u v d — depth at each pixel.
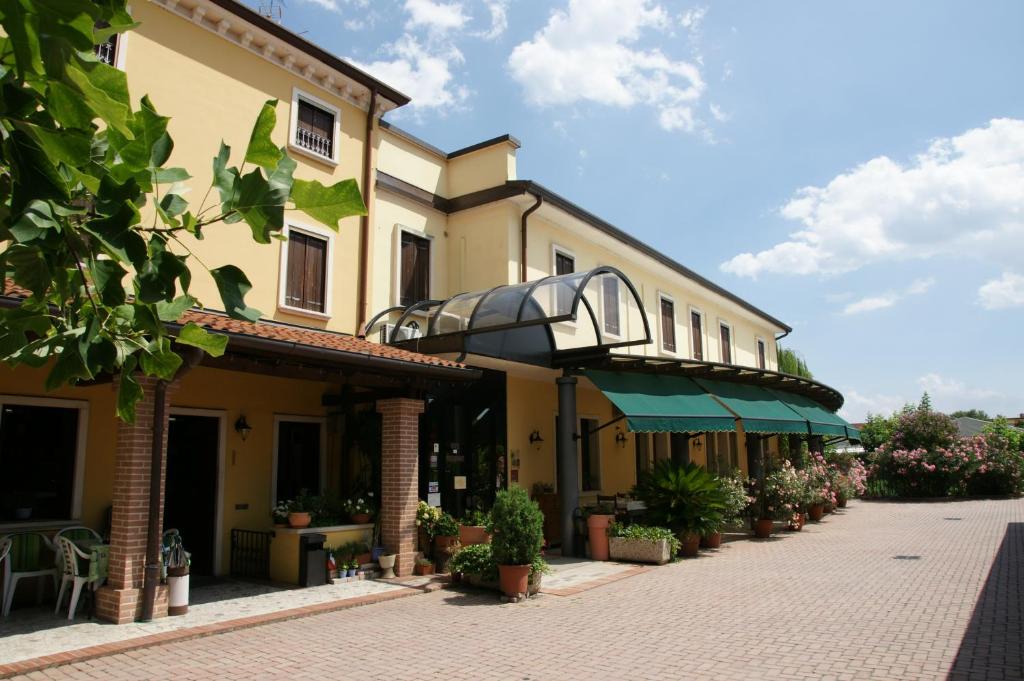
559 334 17.05
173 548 9.12
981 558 13.59
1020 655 7.18
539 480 15.96
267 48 13.08
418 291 15.96
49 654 7.12
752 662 7.07
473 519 12.65
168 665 6.98
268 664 7.05
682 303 25.08
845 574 12.13
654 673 6.74
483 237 16.52
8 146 2.21
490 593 10.62
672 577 11.96
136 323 2.80
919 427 32.88
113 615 8.34
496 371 15.20
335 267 13.91
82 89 2.10
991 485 31.36
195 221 2.74
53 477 9.98
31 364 3.11
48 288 2.87
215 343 3.12
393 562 11.59
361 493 12.95
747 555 14.58
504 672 6.80
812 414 20.77
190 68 11.97
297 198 2.74
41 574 8.91
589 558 13.99
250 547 11.89
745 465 27.14
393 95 15.24
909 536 17.47
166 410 8.84
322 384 13.79
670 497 14.62
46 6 1.94
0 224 2.47
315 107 13.98
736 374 17.70
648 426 13.61
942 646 7.56
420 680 6.57
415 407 12.22
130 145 2.52
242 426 12.24
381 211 15.20
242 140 12.58
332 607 9.45
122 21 2.38
